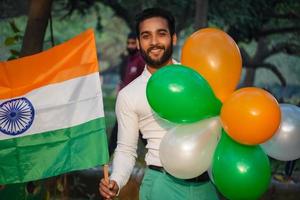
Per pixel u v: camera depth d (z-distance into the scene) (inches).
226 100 113.5
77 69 136.1
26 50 206.7
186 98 113.3
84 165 134.0
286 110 126.9
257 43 439.8
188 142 115.5
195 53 121.7
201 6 266.1
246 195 114.7
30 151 135.3
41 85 135.9
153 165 125.9
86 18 544.1
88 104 135.4
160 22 125.3
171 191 123.8
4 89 135.4
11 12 333.7
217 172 115.6
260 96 109.0
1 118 135.5
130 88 128.1
